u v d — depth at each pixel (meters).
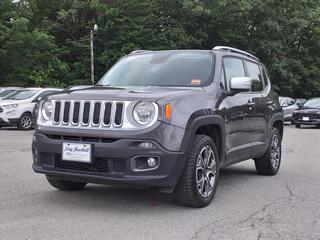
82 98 5.80
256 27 37.25
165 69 7.02
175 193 6.04
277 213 6.02
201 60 7.05
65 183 6.90
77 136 5.72
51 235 5.00
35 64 33.34
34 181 7.80
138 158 5.53
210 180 6.36
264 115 8.30
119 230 5.20
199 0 35.59
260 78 8.68
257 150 8.05
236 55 7.79
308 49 43.09
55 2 38.25
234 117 6.99
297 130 22.05
